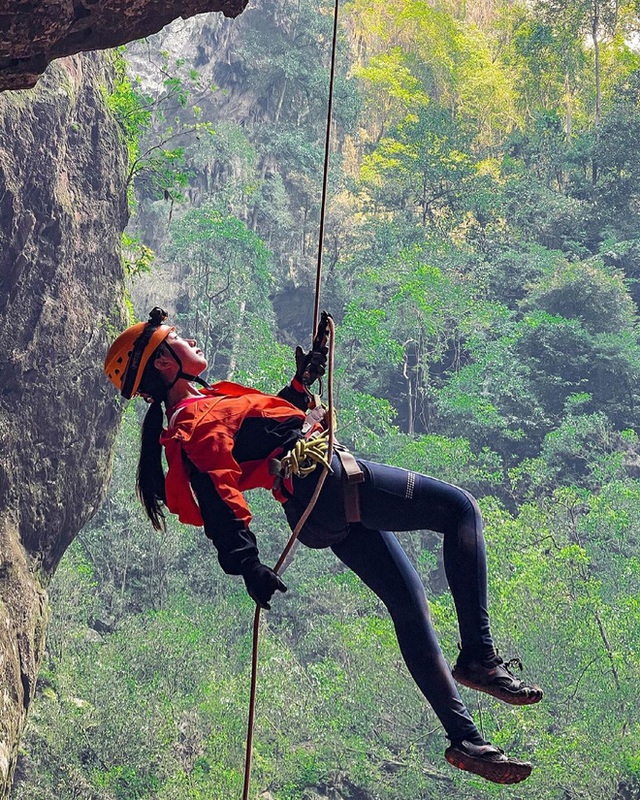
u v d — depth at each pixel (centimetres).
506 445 4675
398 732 2758
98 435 1572
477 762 259
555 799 2453
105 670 2820
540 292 5181
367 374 4825
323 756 2703
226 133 5297
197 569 3694
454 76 7269
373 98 6969
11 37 477
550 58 7162
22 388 1389
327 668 2948
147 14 512
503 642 2688
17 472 1376
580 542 3697
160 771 2514
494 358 4791
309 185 5750
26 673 1270
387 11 7288
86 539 3619
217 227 4644
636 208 6009
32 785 2422
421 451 4088
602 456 4419
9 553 1314
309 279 5434
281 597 3650
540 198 5997
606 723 2497
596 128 6244
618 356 4769
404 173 5984
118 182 1622
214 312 4741
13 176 1324
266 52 5706
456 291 5038
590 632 2655
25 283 1378
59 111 1395
